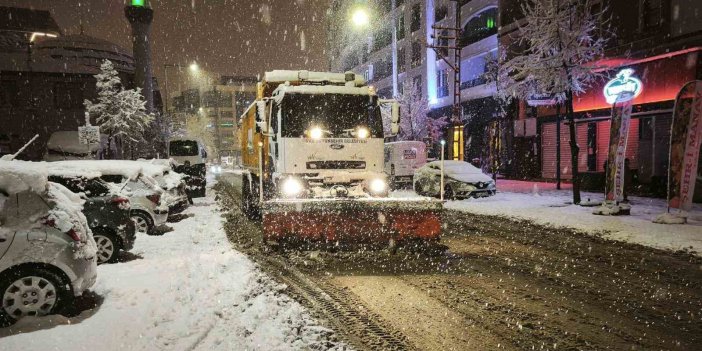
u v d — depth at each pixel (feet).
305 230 29.04
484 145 116.37
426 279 24.21
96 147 122.62
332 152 34.76
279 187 33.96
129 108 130.11
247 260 27.89
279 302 20.12
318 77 38.70
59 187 21.09
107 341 16.02
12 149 144.05
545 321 18.07
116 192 29.71
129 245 28.89
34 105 144.97
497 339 16.30
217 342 16.03
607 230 38.27
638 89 63.93
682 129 39.86
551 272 25.77
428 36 144.15
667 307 19.77
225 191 89.20
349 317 18.53
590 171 79.25
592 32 72.95
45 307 18.43
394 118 35.96
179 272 25.18
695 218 42.75
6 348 15.39
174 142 75.82
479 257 29.66
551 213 48.11
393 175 84.48
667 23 62.69
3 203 18.30
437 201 29.73
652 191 64.49
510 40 99.96
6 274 18.03
